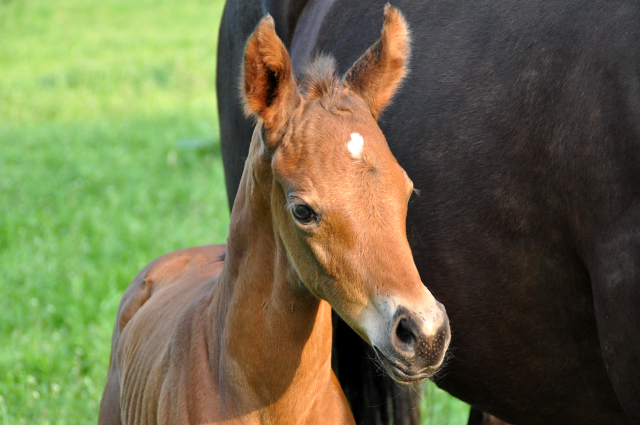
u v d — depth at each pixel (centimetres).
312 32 469
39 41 3000
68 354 661
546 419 389
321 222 303
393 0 421
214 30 3228
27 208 1041
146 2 3984
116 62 2512
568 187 331
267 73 319
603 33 324
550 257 346
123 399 446
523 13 362
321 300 359
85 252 883
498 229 358
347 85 345
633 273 306
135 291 518
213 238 923
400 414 464
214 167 1253
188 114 1711
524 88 350
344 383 470
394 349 288
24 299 758
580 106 325
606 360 325
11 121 1734
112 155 1316
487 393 396
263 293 357
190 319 401
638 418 322
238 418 367
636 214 305
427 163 380
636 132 304
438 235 378
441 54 386
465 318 379
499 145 356
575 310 347
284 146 315
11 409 584
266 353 359
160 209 1038
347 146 304
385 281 295
